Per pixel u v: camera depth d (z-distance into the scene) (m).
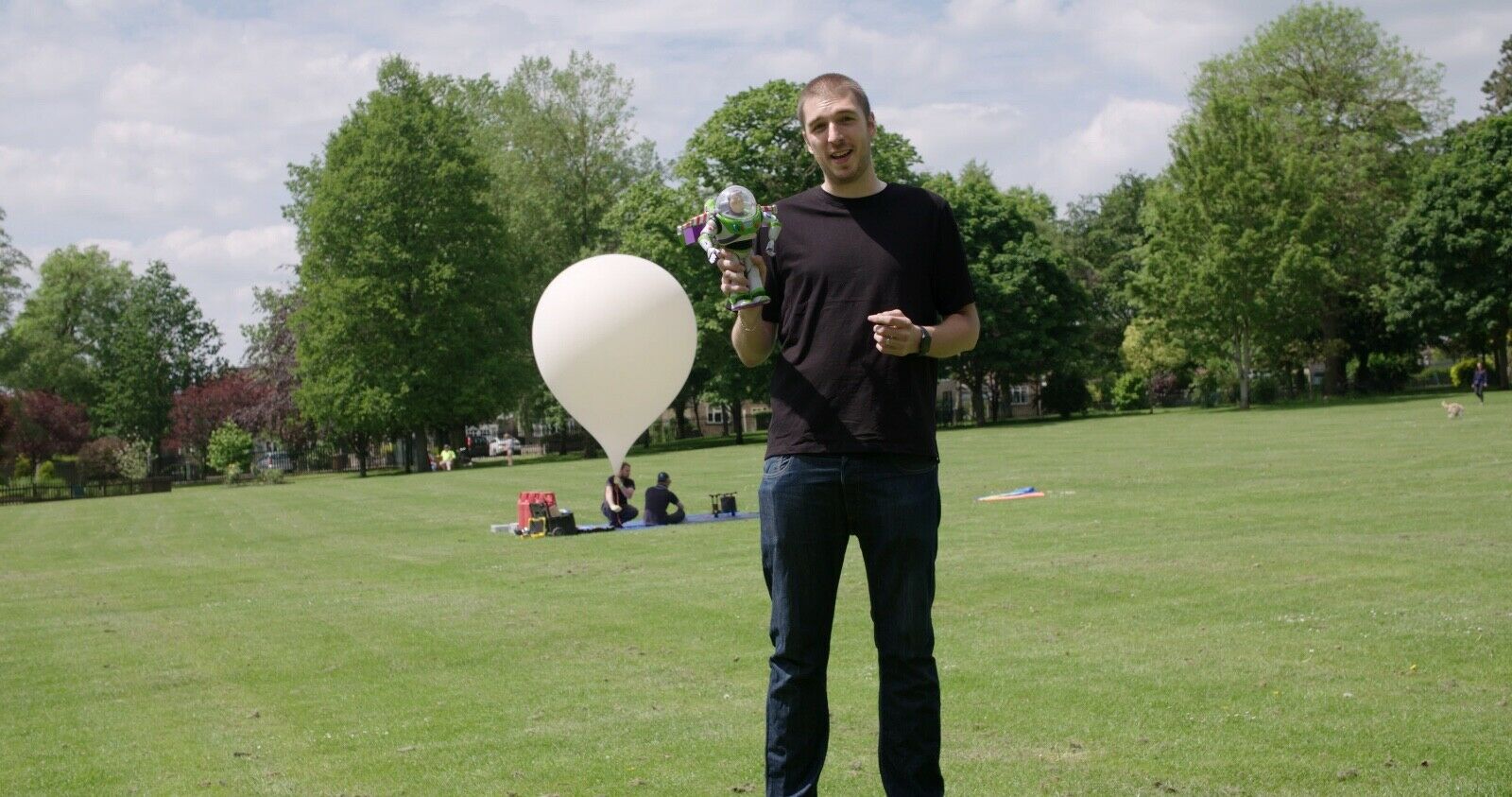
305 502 33.47
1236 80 68.25
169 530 26.17
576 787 5.81
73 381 85.50
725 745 6.46
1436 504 16.05
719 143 54.44
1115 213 95.56
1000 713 6.84
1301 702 6.75
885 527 4.26
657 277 13.86
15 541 25.56
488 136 64.56
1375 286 65.06
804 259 4.40
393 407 55.16
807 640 4.37
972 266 64.75
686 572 14.04
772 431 4.45
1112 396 78.00
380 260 55.25
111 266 93.38
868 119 4.43
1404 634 8.35
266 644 10.66
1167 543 13.87
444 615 11.68
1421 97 65.69
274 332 66.38
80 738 7.49
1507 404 46.44
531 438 84.94
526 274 63.47
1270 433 37.34
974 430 57.41
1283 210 58.94
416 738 7.00
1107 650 8.44
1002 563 12.88
